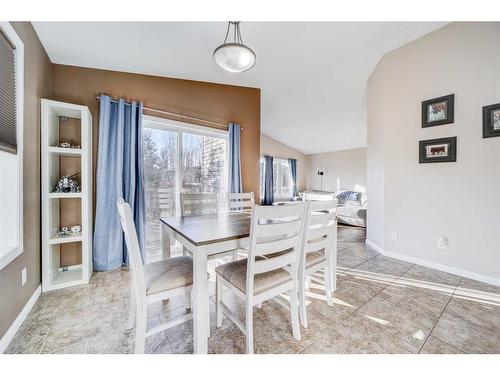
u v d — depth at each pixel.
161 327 1.26
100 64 2.44
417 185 2.68
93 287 2.06
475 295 1.95
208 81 3.24
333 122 5.48
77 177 2.41
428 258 2.59
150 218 2.89
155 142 2.92
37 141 1.91
